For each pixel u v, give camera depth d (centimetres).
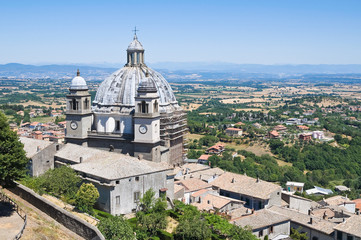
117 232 8138
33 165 12231
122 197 10394
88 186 9950
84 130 13938
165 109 14625
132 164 11000
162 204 10494
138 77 14375
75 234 7506
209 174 15612
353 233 10438
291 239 10681
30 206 8381
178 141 15612
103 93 14412
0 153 7725
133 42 15000
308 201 13962
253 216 11225
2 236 6400
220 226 10100
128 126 13800
